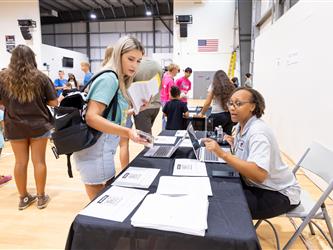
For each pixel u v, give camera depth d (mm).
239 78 9547
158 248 888
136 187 1225
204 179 1325
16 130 2219
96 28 14977
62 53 12234
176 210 979
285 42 4098
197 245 866
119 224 921
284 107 4125
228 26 11195
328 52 2623
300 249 1843
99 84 1292
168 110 3602
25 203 2422
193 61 11516
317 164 1646
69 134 1313
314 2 3002
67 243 963
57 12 14250
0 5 10555
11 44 10766
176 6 11297
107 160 1439
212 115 3199
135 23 14570
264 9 7395
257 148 1324
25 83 2119
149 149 1915
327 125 2633
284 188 1479
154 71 2596
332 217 2186
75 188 2881
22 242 1919
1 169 3504
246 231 883
